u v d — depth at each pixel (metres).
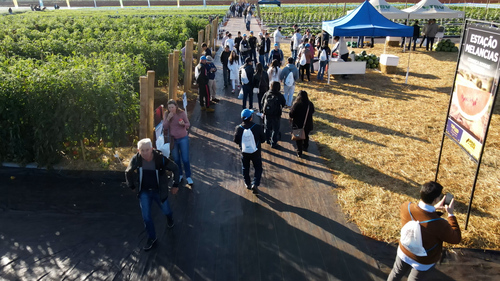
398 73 16.17
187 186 6.86
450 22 34.06
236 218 5.91
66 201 6.36
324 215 5.98
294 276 4.70
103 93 6.90
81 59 9.55
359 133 9.35
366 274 4.73
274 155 8.20
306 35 18.84
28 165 7.33
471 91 5.22
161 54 12.44
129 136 8.68
